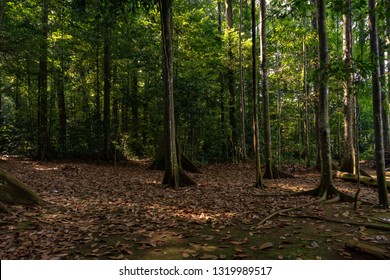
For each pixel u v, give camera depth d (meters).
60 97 17.41
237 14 19.91
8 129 16.84
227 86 18.12
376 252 3.50
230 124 17.59
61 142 16.86
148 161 16.36
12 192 5.75
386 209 5.97
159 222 4.94
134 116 17.80
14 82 18.05
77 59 15.86
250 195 7.47
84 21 13.48
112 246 3.89
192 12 16.11
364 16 6.63
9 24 13.02
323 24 6.68
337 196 6.79
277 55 14.54
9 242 3.91
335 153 23.36
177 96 13.55
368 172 13.53
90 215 5.35
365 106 17.33
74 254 3.63
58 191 7.46
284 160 18.42
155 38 14.83
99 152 15.83
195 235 4.32
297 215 5.41
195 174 11.98
